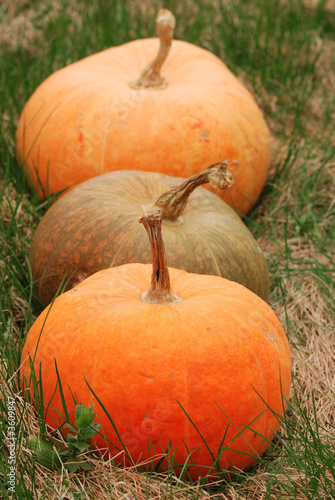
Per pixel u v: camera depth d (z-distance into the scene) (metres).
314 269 3.02
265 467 1.86
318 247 3.31
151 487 1.71
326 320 2.86
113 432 1.69
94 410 1.69
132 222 2.32
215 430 1.68
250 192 3.30
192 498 1.71
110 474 1.73
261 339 1.80
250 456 1.78
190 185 2.27
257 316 1.86
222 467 1.75
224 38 4.91
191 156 2.96
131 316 1.73
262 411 1.75
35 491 1.67
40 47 4.90
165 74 3.41
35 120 3.16
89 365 1.70
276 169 3.79
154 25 5.10
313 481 1.76
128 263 2.24
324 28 5.56
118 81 3.21
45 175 3.13
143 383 1.64
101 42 4.82
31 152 3.16
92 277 2.02
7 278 2.73
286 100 4.62
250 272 2.38
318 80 4.93
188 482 1.75
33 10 5.29
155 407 1.64
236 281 2.32
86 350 1.71
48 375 1.77
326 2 5.68
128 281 1.97
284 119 4.47
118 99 2.99
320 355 2.62
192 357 1.66
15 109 4.12
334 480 1.80
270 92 4.73
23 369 1.91
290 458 1.91
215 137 3.02
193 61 3.44
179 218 2.41
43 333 1.84
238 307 1.83
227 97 3.17
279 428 2.07
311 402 2.28
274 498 1.81
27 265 2.71
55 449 1.73
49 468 1.75
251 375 1.72
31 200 3.20
